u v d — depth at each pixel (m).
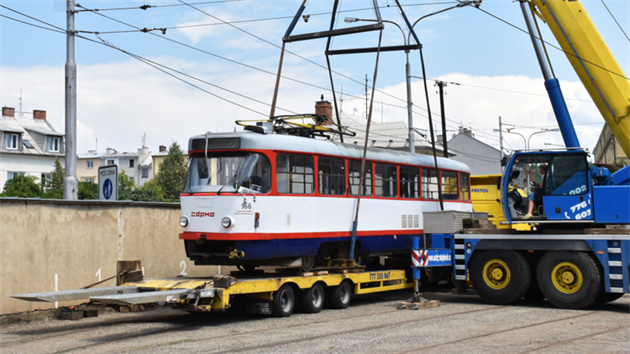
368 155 15.54
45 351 8.75
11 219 11.98
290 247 12.85
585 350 8.58
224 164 12.41
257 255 12.16
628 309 13.64
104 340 9.67
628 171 14.12
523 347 8.82
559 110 15.35
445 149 26.38
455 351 8.53
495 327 10.82
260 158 12.43
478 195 21.88
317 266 14.51
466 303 15.08
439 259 15.15
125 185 68.38
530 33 15.84
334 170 14.30
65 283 12.95
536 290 15.69
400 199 16.59
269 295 12.18
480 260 14.90
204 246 12.70
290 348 8.88
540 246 14.05
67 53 15.30
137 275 12.16
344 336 9.90
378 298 16.75
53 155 64.94
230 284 11.25
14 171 62.00
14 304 11.91
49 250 12.68
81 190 42.59
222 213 11.95
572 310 13.42
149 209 15.23
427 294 17.78
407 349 8.70
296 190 13.10
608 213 13.80
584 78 14.86
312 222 13.42
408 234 16.80
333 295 13.88
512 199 15.00
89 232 13.60
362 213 15.09
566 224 14.41
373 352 8.52
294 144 13.18
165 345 9.17
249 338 9.80
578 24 14.77
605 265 13.28
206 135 12.67
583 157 14.33
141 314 13.12
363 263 17.78
